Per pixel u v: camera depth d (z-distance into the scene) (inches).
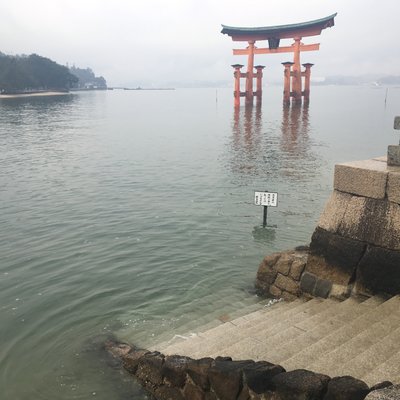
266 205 531.8
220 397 202.1
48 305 346.0
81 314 334.0
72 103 4089.6
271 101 4392.2
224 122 2060.8
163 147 1237.7
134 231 520.4
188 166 943.0
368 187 290.8
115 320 326.6
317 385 164.9
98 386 250.2
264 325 285.6
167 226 541.0
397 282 279.0
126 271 410.9
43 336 304.7
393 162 293.9
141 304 351.3
